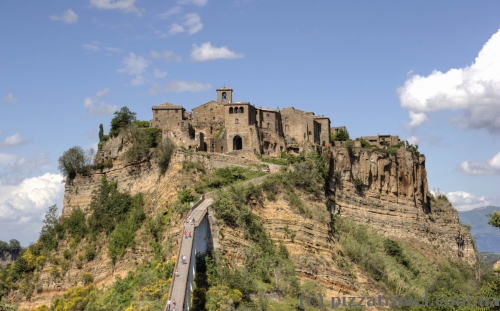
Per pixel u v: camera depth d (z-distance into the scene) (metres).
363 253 151.50
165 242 134.88
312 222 144.62
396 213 182.38
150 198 158.38
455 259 191.88
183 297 94.25
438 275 167.50
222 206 133.12
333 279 136.12
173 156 155.00
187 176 147.88
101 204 169.00
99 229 164.00
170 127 177.38
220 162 157.75
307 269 134.50
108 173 175.88
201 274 117.00
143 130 175.25
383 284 145.62
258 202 143.25
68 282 158.38
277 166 160.12
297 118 185.25
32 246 174.38
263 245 134.50
